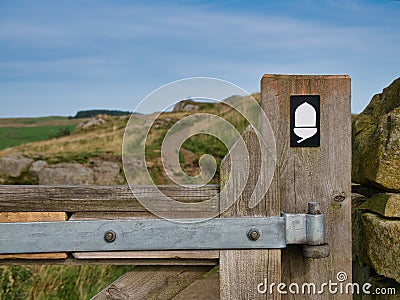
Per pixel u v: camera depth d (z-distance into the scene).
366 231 2.33
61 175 11.55
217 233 1.80
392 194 2.20
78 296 4.66
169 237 1.80
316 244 1.78
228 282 1.82
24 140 26.69
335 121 1.87
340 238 1.88
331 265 1.89
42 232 1.78
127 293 1.87
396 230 2.08
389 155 2.18
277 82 1.87
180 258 1.84
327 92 1.86
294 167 1.88
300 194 1.88
